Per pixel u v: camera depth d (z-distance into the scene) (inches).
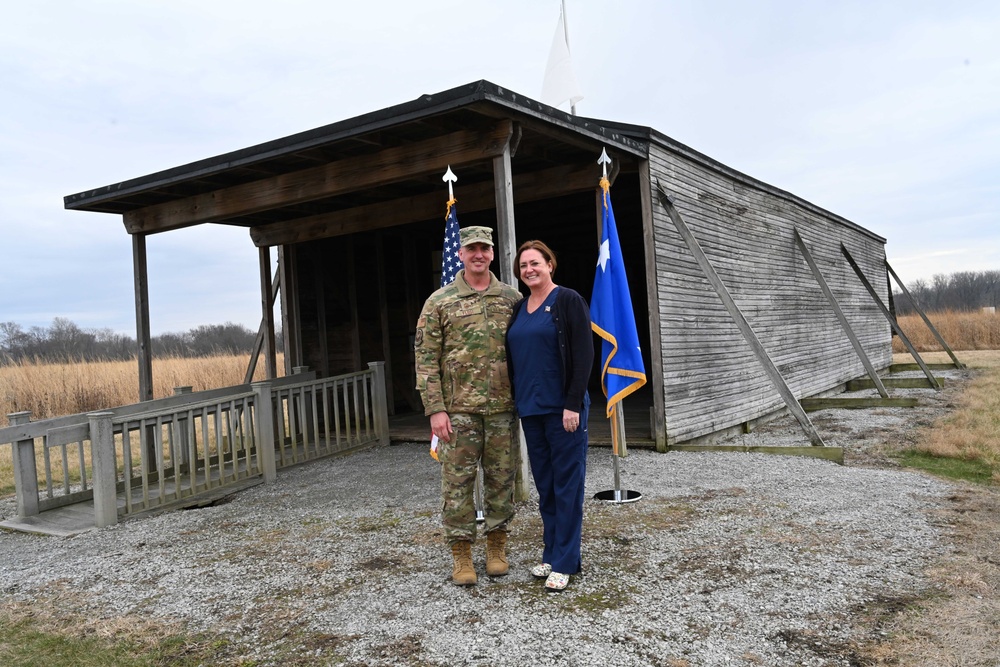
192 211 285.0
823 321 496.1
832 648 105.4
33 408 532.7
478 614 121.4
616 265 205.5
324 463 284.7
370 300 403.5
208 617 129.4
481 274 135.6
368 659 107.9
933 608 118.6
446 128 217.5
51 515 219.5
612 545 157.8
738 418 343.3
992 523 168.1
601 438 306.3
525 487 203.6
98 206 293.0
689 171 315.3
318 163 250.5
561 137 230.4
